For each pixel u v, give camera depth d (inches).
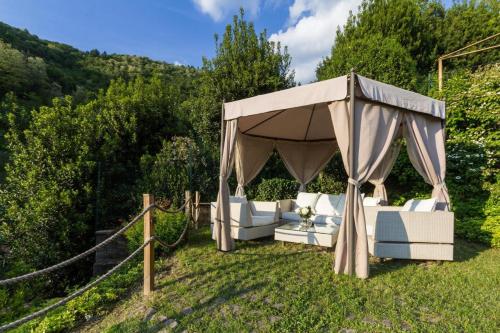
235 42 381.7
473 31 438.3
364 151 149.2
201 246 204.2
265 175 374.3
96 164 262.4
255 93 371.6
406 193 314.2
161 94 354.0
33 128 244.8
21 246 221.0
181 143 314.0
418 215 167.9
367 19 437.7
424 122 188.2
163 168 287.1
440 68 319.6
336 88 148.7
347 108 148.5
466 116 267.1
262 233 224.5
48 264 224.4
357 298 121.3
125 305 125.0
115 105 315.9
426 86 358.6
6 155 311.7
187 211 236.2
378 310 112.0
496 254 187.0
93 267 224.1
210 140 382.9
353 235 146.9
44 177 235.9
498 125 257.8
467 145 262.4
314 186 362.6
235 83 371.2
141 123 319.9
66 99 278.5
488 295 125.8
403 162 308.8
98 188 256.7
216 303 120.3
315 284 136.8
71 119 262.8
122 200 280.7
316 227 205.3
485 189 252.4
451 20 467.8
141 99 329.1
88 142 267.1
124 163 304.7
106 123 301.6
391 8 428.5
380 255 171.3
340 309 112.8
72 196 235.8
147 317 112.1
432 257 166.4
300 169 326.3
